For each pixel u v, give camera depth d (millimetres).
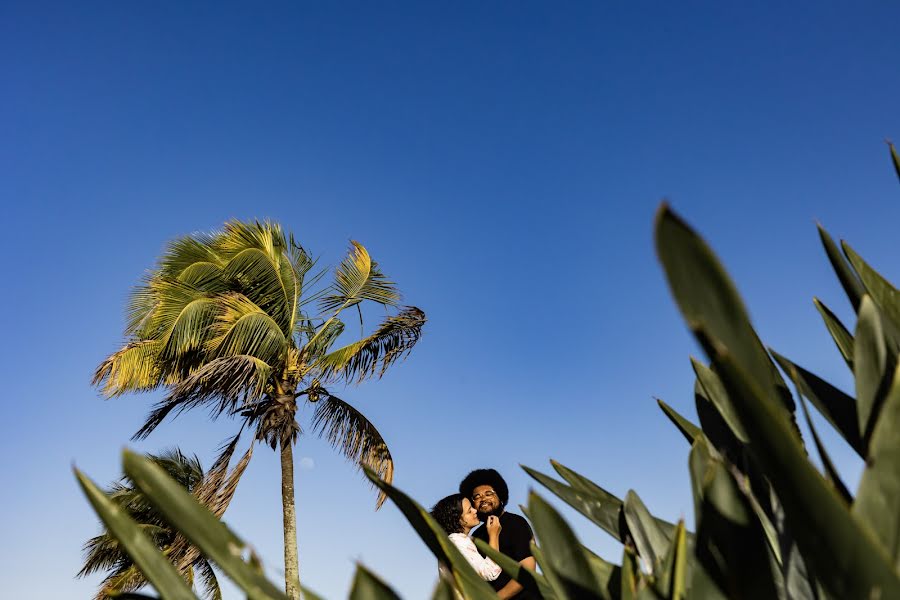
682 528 480
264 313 11812
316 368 12664
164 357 11703
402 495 495
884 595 311
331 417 12562
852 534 316
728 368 322
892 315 599
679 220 331
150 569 430
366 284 12812
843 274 636
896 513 359
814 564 336
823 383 601
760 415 322
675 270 337
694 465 529
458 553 497
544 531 542
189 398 11891
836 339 680
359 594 395
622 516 673
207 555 406
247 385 11211
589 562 537
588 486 755
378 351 12531
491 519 2479
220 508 11484
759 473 542
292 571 12133
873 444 373
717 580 467
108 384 11797
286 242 12828
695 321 332
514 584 2250
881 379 448
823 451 433
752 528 469
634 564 588
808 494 321
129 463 406
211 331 11930
